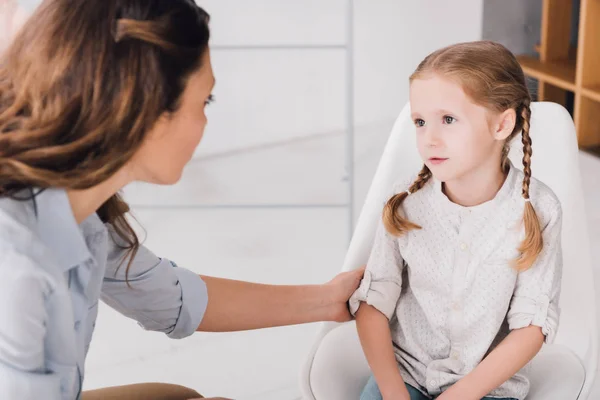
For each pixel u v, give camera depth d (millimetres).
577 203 1471
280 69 3713
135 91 920
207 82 1012
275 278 2664
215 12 3662
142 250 1298
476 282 1323
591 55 3434
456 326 1344
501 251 1304
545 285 1298
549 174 1485
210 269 2730
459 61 1209
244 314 1409
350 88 2865
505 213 1304
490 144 1249
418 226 1348
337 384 1390
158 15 930
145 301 1325
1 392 952
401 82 3795
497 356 1282
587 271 1469
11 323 929
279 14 3664
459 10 3691
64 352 1023
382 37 3723
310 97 3770
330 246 2877
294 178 3414
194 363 2268
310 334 2379
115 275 1284
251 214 3123
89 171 948
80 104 917
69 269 1039
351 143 2848
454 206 1322
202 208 3166
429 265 1351
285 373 2207
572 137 1488
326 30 3688
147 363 2277
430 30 3713
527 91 1263
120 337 2412
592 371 1413
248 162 3582
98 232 1131
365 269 1444
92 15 913
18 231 942
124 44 913
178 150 1027
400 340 1416
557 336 1487
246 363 2258
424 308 1374
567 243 1468
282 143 3746
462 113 1215
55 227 1001
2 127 937
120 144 942
